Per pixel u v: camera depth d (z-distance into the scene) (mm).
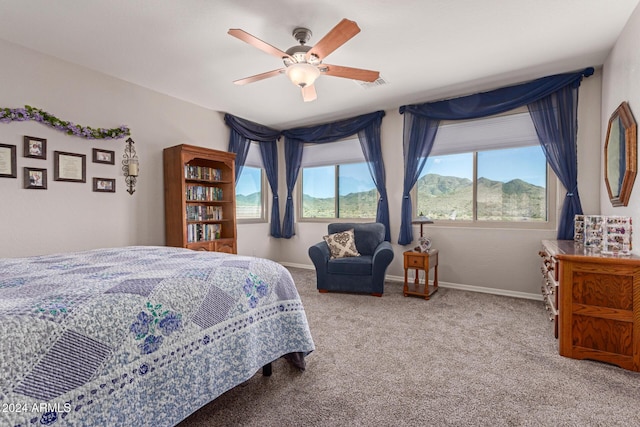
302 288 3975
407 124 4195
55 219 2902
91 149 3160
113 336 1083
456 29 2477
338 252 3916
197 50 2789
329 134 4938
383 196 4426
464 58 2957
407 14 2281
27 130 2727
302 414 1537
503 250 3678
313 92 2766
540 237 3480
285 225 5410
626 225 2213
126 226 3443
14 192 2660
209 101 4090
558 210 3381
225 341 1475
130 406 1101
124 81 3420
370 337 2461
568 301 2100
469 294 3686
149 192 3658
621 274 1944
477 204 3914
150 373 1175
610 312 1975
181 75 3305
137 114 3543
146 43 2666
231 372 1486
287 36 2566
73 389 960
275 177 5449
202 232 4031
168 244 3777
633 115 2230
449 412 1541
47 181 2846
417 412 1544
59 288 1199
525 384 1788
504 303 3332
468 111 3770
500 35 2566
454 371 1939
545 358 2100
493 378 1854
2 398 824
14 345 874
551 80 3260
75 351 984
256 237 5262
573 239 3195
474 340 2395
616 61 2627
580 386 1762
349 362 2062
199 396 1338
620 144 2475
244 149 4844
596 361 2043
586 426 1435
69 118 2980
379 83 3527
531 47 2756
